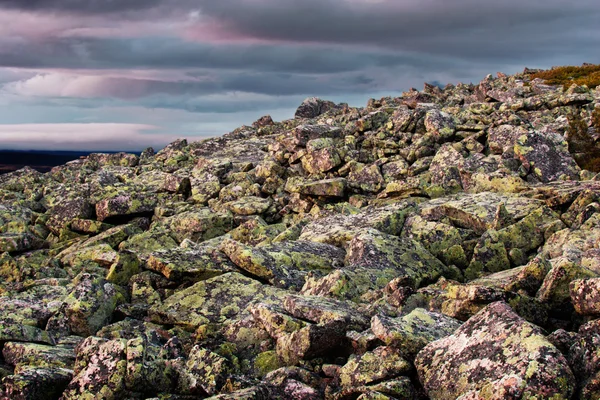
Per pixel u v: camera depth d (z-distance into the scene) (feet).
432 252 69.72
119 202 110.73
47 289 68.80
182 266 65.10
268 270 64.13
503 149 101.19
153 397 43.04
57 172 166.91
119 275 67.21
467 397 33.55
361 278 59.11
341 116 178.91
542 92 166.61
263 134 185.16
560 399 31.73
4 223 109.19
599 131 105.81
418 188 90.99
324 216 91.30
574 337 36.42
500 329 36.78
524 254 64.64
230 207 104.42
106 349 44.04
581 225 62.34
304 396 39.83
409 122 123.65
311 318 47.44
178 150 166.91
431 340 40.65
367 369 39.78
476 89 189.06
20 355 51.03
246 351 49.78
